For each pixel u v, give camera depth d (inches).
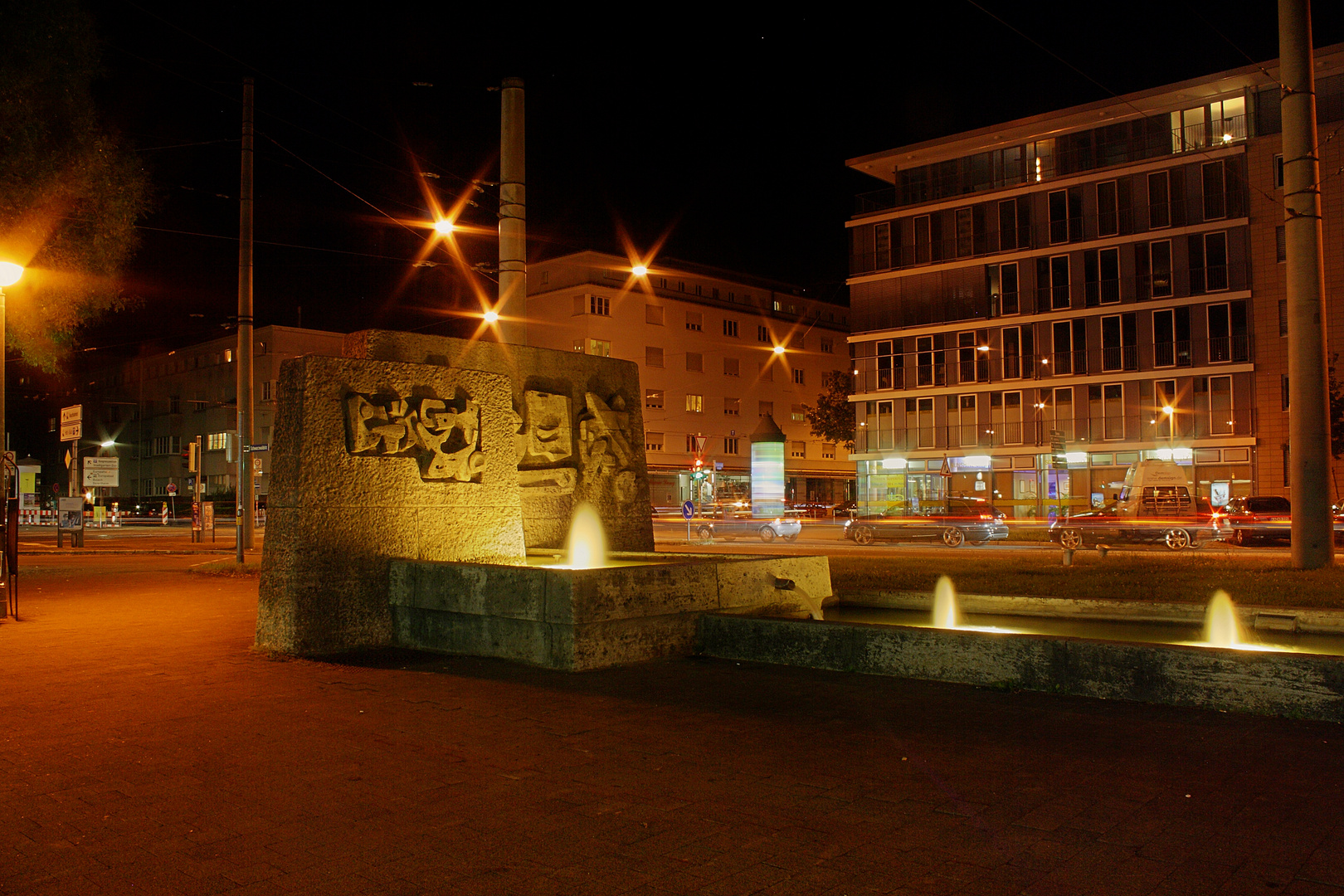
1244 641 364.5
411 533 372.2
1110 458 1678.2
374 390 371.2
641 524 515.5
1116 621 399.9
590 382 508.1
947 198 1850.4
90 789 186.1
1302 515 585.6
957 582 522.3
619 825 165.2
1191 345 1608.0
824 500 2810.0
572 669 299.6
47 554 1008.2
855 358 1962.4
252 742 220.4
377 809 173.9
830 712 245.6
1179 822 162.4
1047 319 1737.2
